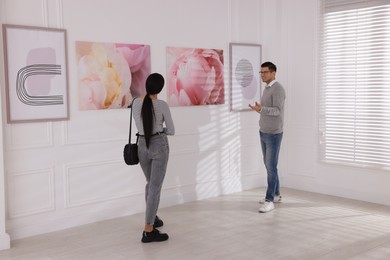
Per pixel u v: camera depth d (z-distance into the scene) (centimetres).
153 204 391
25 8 403
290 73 602
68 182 439
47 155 425
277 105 484
